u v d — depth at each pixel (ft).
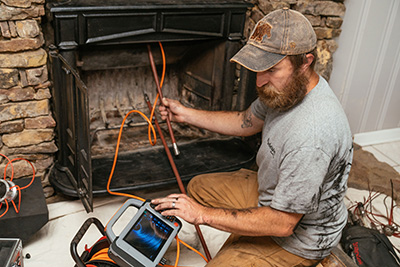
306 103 4.36
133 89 7.85
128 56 6.91
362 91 8.61
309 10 7.06
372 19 7.82
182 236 6.24
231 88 7.28
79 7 5.53
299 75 4.18
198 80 7.58
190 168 6.91
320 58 7.50
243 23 6.82
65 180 6.41
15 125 6.10
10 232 5.56
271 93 4.29
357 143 9.14
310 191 4.19
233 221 4.43
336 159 4.35
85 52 6.48
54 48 5.77
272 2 6.79
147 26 6.08
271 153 4.60
